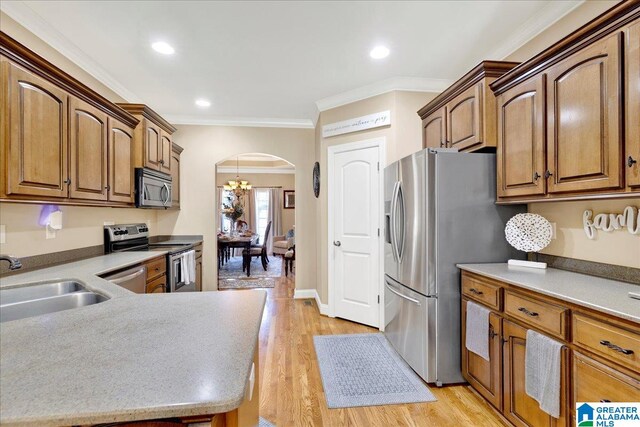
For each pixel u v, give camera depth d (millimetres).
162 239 4387
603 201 1766
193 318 1090
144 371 715
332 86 3408
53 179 1900
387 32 2402
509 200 2061
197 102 3871
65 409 578
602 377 1207
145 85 3338
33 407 579
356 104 3568
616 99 1340
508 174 2035
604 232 1754
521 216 2137
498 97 2125
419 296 2271
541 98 1748
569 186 1580
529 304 1571
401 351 2564
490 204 2238
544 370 1435
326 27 2332
